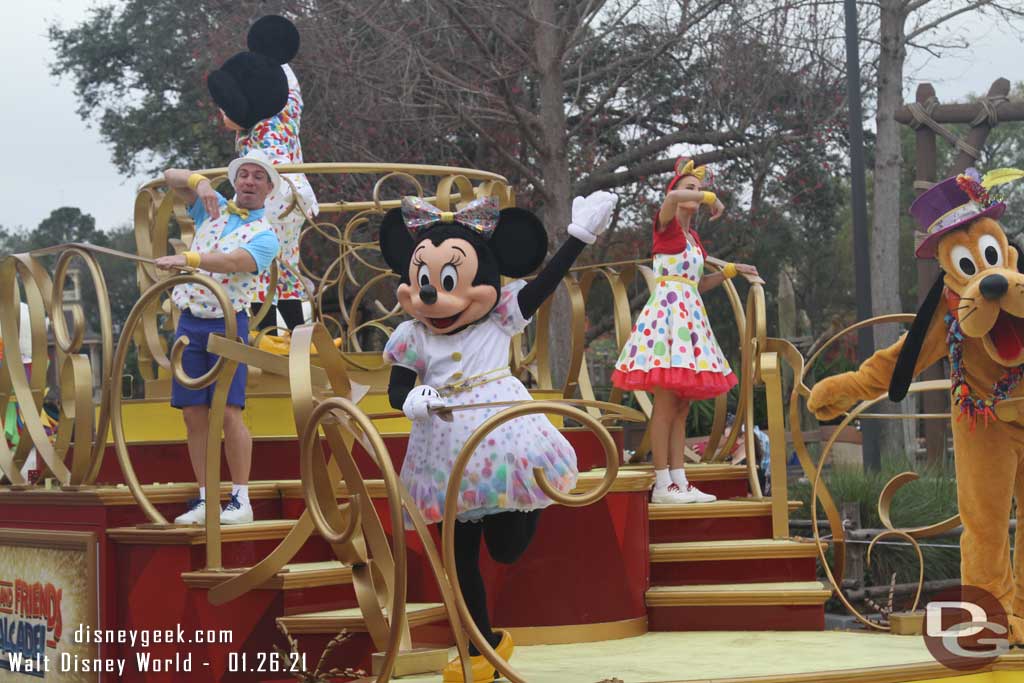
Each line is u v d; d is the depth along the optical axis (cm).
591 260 1331
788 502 544
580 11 1193
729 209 1438
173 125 1938
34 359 495
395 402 375
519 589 454
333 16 1173
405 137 1234
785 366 1356
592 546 462
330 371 390
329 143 1252
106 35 2053
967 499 417
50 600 461
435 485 361
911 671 383
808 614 482
